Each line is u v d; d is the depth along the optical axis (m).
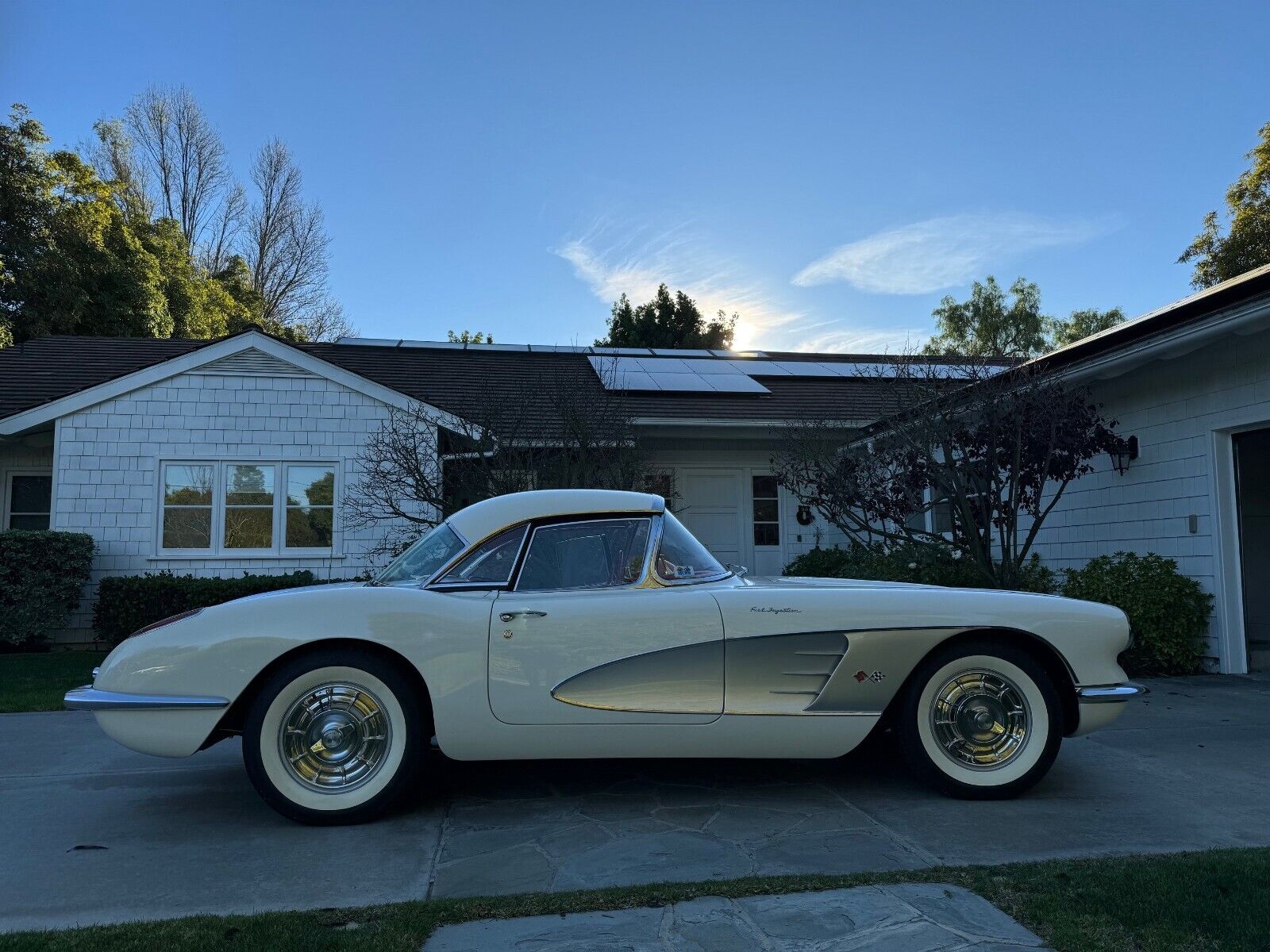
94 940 2.79
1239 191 21.91
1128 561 8.76
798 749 4.16
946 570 9.10
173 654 3.92
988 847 3.62
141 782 4.80
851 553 11.59
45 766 5.15
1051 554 10.59
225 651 3.92
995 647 4.26
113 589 10.16
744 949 2.73
